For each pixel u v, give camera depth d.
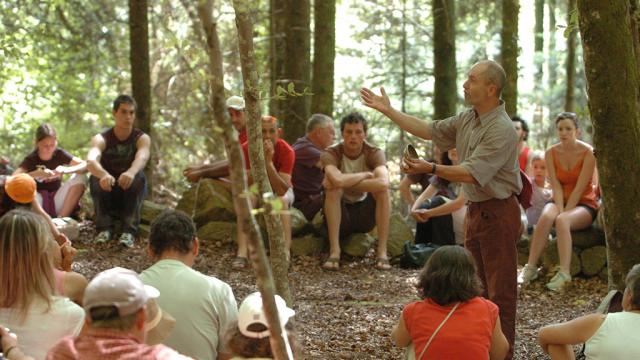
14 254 3.26
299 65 10.65
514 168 4.93
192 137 14.90
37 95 14.16
